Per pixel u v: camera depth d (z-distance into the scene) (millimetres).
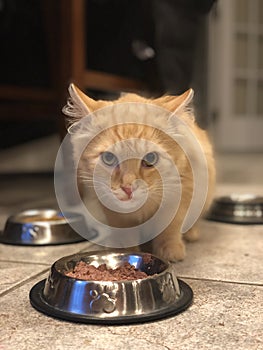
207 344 273
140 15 909
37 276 398
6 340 281
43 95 891
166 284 323
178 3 831
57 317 308
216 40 1974
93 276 337
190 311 320
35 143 1346
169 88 864
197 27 865
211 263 433
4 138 1058
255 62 2037
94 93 848
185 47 859
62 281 321
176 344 274
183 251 447
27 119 1011
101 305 303
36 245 497
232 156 1778
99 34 914
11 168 1290
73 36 790
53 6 843
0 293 358
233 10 1967
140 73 938
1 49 939
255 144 2066
